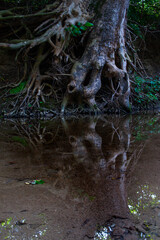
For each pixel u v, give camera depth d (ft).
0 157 6.81
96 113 23.03
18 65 24.39
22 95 22.90
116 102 24.67
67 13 22.59
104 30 23.26
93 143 8.87
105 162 6.20
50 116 21.71
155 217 3.34
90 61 22.99
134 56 29.27
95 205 3.72
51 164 6.02
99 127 13.67
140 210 3.56
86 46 23.73
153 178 4.85
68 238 2.88
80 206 3.67
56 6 23.82
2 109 21.71
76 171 5.43
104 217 3.35
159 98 31.01
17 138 10.19
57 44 22.44
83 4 23.66
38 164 6.05
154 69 38.81
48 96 23.75
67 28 22.26
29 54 24.77
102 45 23.24
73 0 23.13
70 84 22.36
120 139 9.71
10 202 3.85
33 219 3.32
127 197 3.98
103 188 4.37
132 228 3.09
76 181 4.77
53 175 5.14
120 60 24.50
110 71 23.31
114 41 23.65
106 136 10.54
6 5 26.68
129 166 5.81
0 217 3.39
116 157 6.74
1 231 3.06
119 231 3.01
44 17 23.38
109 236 2.92
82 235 2.94
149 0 34.01
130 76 28.12
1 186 4.53
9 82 25.25
